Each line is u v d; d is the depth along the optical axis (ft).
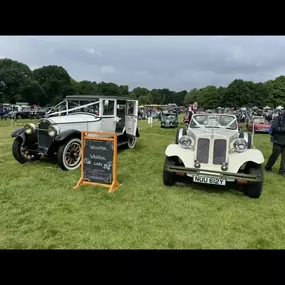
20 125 55.31
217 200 12.69
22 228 9.49
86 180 14.52
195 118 17.98
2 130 43.78
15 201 12.03
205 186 14.76
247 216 10.98
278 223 10.42
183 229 9.72
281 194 13.89
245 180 12.13
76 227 9.66
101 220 10.27
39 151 18.15
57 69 218.38
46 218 10.35
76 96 22.21
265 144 34.94
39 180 15.12
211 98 289.94
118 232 9.37
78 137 17.87
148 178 16.21
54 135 16.84
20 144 18.89
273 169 19.67
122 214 10.87
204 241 8.95
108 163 13.91
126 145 27.20
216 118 17.60
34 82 184.34
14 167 18.01
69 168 17.10
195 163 13.16
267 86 254.27
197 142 13.37
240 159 13.00
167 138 38.06
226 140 12.92
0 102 166.50
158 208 11.57
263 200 12.87
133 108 26.58
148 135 41.98
